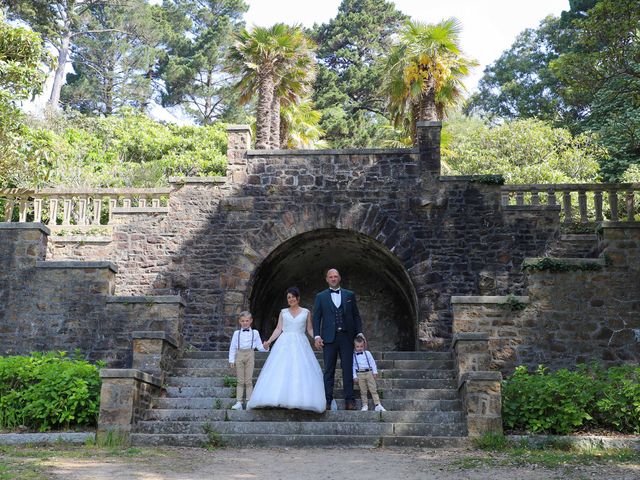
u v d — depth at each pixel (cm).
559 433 936
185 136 3603
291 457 820
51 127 3055
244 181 1648
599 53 1428
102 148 3322
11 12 3809
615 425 947
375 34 4509
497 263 1577
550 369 1176
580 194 1662
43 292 1292
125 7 4522
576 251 1581
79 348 1260
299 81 2686
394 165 1628
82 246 1662
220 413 1009
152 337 1116
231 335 1580
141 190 1739
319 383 993
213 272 1617
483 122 4338
